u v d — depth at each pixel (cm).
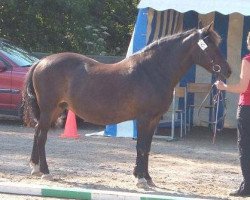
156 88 893
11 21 2222
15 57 1530
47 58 949
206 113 1661
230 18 1634
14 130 1466
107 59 1856
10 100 1487
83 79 917
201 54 891
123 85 899
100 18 2506
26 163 1055
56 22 2234
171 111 1546
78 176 965
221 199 847
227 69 884
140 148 898
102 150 1223
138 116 900
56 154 1154
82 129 1570
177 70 904
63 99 940
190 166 1104
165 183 941
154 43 912
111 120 916
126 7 2591
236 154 1266
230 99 1655
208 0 1340
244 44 1634
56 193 715
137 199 693
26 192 728
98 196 703
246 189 864
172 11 1479
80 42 2272
